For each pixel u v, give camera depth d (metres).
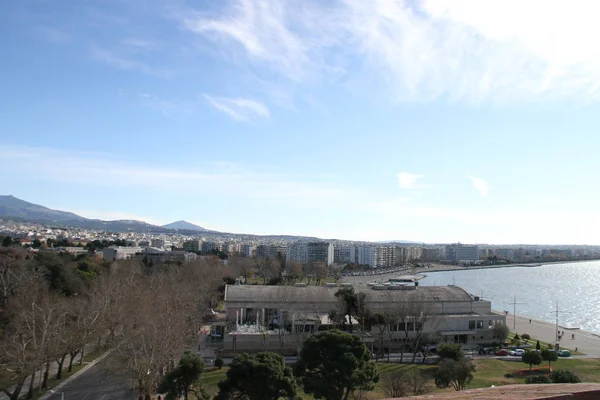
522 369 110.31
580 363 119.06
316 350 65.56
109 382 94.81
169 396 69.88
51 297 125.19
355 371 63.38
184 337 103.56
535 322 192.25
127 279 150.00
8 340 90.31
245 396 61.19
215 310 191.50
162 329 88.06
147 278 181.62
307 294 145.25
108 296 118.19
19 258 180.12
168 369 94.88
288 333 126.88
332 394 63.78
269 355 63.09
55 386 92.19
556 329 172.00
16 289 126.25
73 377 98.94
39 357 82.38
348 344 65.62
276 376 59.22
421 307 130.00
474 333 140.75
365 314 129.00
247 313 143.12
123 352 87.69
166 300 112.69
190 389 71.81
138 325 92.56
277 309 142.38
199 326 141.75
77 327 101.56
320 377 65.00
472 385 91.50
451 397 27.31
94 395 86.62
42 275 143.38
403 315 125.62
